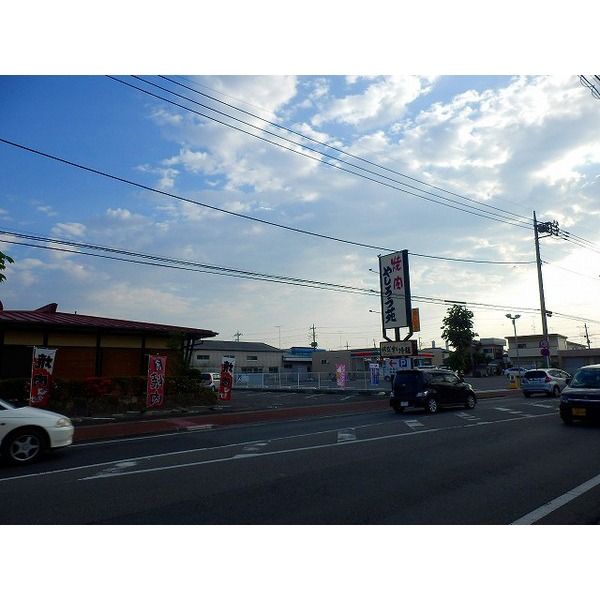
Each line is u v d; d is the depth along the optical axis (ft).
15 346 63.57
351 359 225.15
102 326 67.56
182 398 68.69
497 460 28.84
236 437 41.52
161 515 19.16
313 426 48.80
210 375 115.24
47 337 66.08
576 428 42.34
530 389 87.97
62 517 19.15
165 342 75.82
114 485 24.38
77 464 30.71
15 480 26.30
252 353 221.46
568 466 27.07
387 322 101.40
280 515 18.84
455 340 187.01
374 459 29.58
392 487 22.68
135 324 75.05
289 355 242.17
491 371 224.33
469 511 18.94
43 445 31.76
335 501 20.54
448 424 46.83
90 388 60.75
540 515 18.37
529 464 27.66
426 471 25.96
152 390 63.41
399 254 99.50
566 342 273.33
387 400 83.97
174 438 42.50
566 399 44.80
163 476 26.13
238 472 26.58
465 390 64.80
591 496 20.92
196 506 20.27
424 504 19.92
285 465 28.22
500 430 41.83
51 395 57.72
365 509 19.38
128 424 53.26
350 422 51.78
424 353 182.80
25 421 31.17
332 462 28.84
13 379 56.80
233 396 102.06
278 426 50.06
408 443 35.53
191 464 29.27
